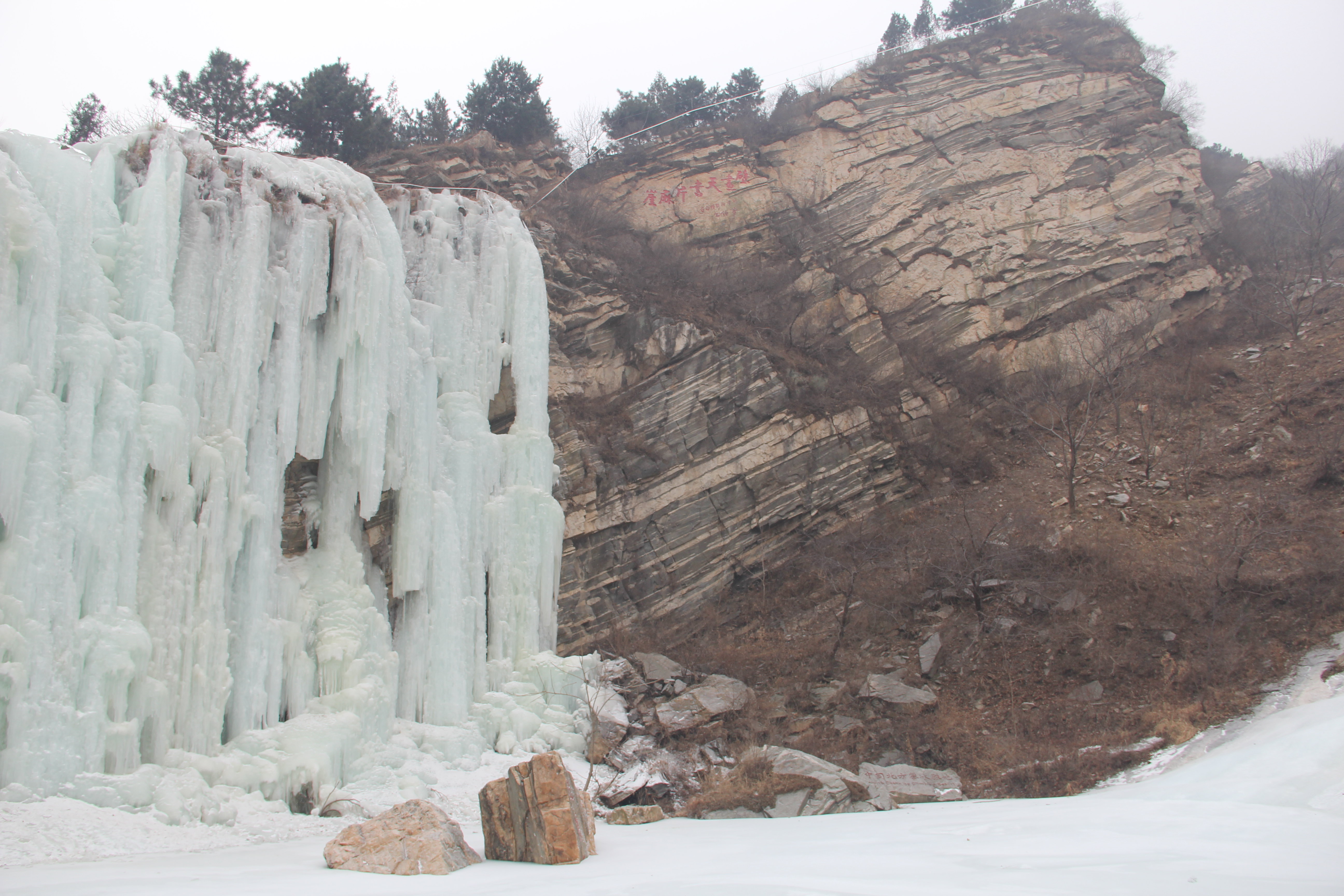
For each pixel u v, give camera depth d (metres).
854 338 32.12
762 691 21.94
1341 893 7.49
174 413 13.60
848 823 13.58
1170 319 33.97
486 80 40.75
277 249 15.90
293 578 16.08
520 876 9.27
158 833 11.35
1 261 11.99
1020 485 28.86
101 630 12.13
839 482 28.78
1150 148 36.03
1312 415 27.47
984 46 37.50
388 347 17.09
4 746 11.16
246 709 14.26
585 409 27.05
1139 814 12.34
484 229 20.95
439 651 17.64
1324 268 36.50
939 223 34.53
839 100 36.22
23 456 11.68
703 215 35.12
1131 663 20.27
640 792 16.83
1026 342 33.03
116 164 14.91
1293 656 18.80
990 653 22.05
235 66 33.53
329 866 9.68
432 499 17.91
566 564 25.22
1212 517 24.62
